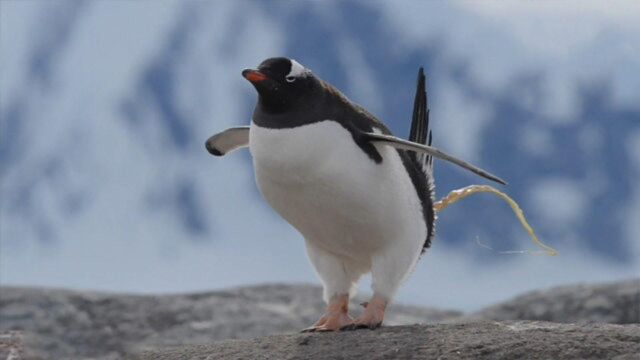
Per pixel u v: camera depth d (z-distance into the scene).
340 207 10.98
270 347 11.09
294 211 11.26
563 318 20.22
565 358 9.93
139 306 20.72
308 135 10.70
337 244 11.52
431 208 12.32
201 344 11.87
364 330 11.30
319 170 10.77
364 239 11.31
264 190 11.23
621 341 10.19
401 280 11.59
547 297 20.98
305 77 10.81
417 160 12.20
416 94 13.12
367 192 10.93
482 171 10.66
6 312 19.72
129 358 12.00
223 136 12.63
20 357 17.22
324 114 10.82
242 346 11.28
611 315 19.97
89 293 21.06
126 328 19.80
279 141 10.76
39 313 19.77
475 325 11.23
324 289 12.02
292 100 10.77
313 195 10.95
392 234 11.30
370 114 11.56
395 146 10.94
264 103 10.86
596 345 10.06
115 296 21.03
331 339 11.02
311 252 11.94
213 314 20.78
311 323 20.73
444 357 10.16
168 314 20.48
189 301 21.28
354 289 12.35
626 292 20.50
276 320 20.66
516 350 10.11
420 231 11.65
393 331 11.14
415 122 13.06
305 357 10.56
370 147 10.99
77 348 18.78
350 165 10.80
